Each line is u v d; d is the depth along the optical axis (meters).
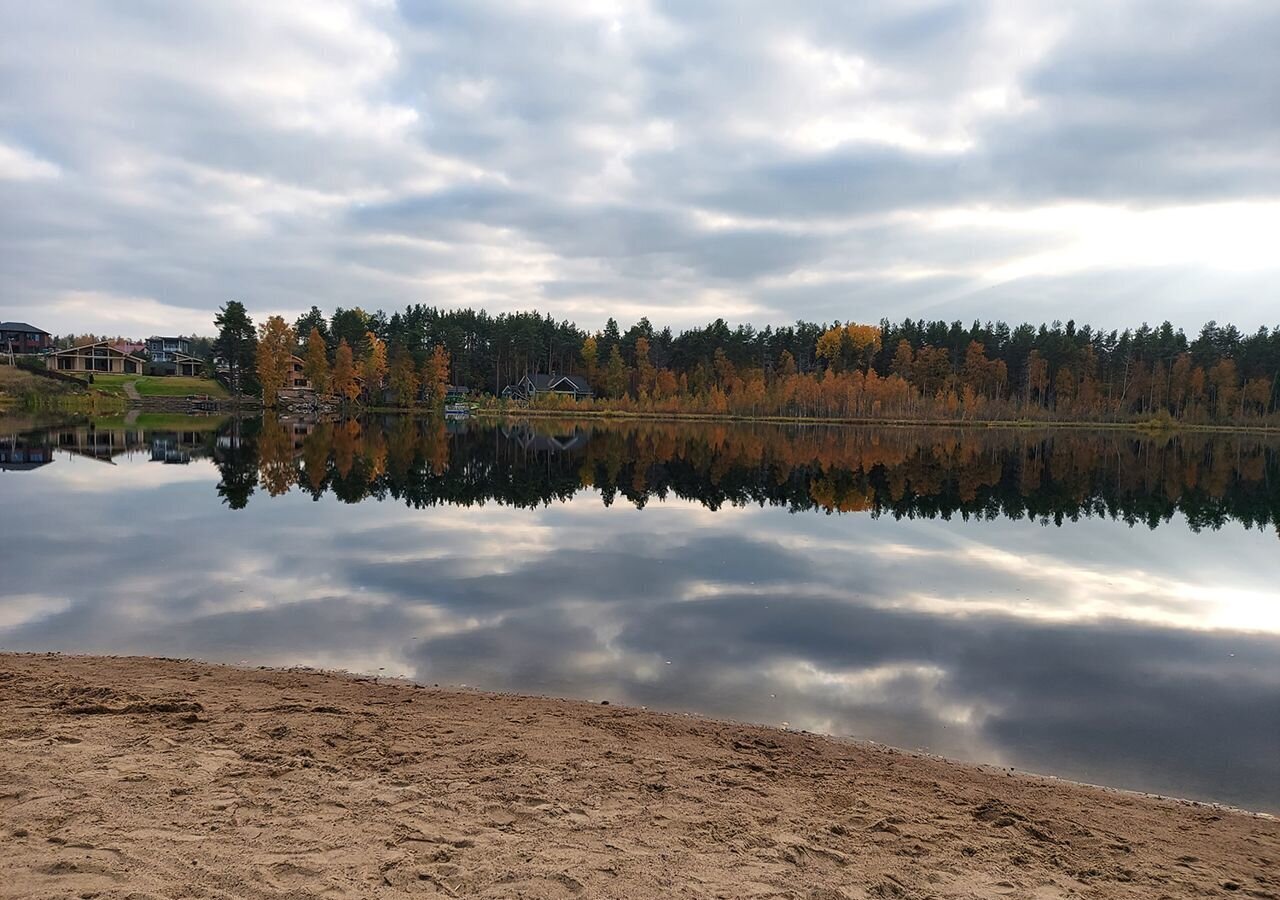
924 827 5.08
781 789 5.57
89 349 95.06
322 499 21.09
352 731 6.18
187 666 7.94
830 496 24.70
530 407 104.19
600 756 5.97
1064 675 8.90
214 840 4.29
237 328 88.69
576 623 10.35
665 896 3.98
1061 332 119.38
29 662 7.83
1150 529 19.47
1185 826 5.45
